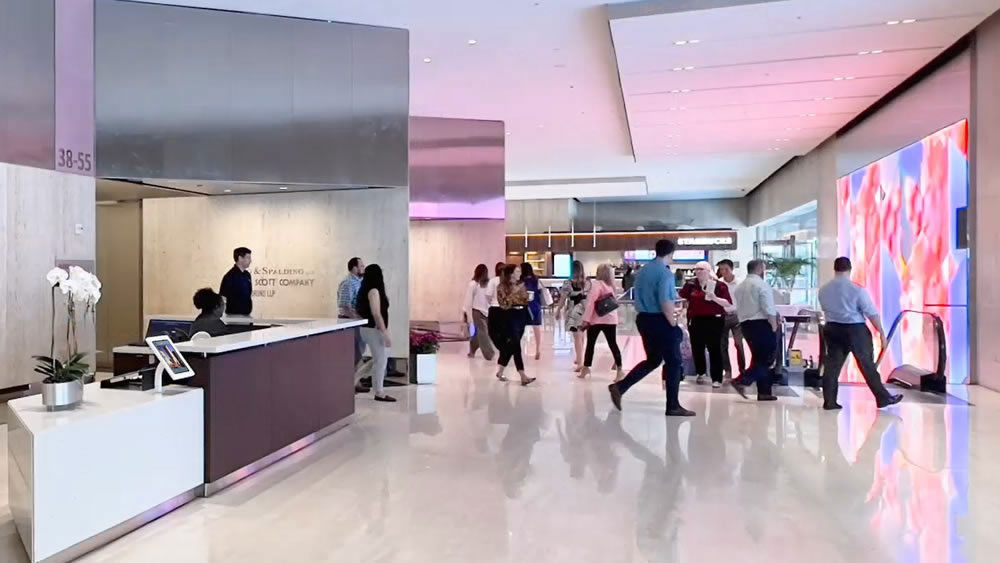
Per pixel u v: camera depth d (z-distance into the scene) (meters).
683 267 23.14
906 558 2.85
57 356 6.08
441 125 11.20
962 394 6.66
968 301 7.38
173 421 3.47
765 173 17.20
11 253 5.68
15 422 3.07
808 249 16.16
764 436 4.95
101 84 6.57
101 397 3.43
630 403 6.23
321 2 6.64
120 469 3.12
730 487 3.80
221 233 8.41
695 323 7.29
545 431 5.14
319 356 4.96
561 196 21.14
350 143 7.22
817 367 7.47
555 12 6.70
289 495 3.70
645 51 7.10
